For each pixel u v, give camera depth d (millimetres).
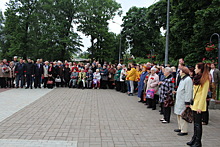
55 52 29906
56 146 4215
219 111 8125
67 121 6109
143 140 4746
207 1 12625
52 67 13945
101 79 14852
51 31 29266
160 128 5734
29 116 6562
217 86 9039
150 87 8102
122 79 12969
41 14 30688
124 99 10484
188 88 4953
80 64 15672
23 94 10875
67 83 15461
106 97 10922
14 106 7953
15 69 13258
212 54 11945
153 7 19812
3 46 39688
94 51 34531
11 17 28938
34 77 13453
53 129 5336
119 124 5988
